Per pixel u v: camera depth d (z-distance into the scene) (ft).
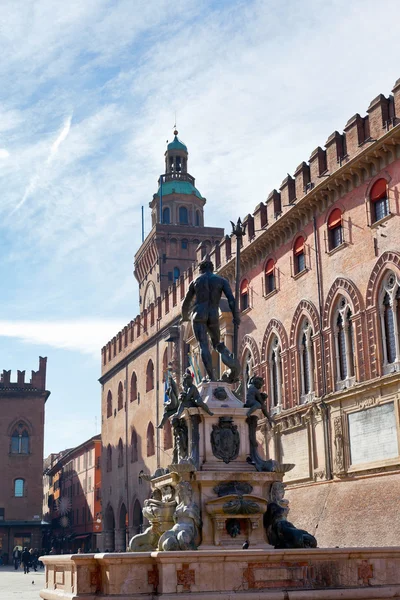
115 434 254.06
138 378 231.91
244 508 54.75
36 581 157.99
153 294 256.52
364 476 114.11
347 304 124.06
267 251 152.25
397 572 48.14
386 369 113.50
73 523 369.91
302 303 136.98
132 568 45.29
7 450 304.91
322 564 46.68
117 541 240.94
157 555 44.29
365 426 115.75
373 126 118.83
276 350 147.33
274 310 147.64
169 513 58.70
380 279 115.65
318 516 120.98
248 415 58.65
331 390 125.18
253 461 58.03
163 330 208.54
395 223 112.98
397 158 113.50
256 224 156.87
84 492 348.59
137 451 228.63
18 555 268.00
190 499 55.47
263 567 45.65
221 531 54.60
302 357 138.21
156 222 276.82
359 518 110.83
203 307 63.57
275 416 141.69
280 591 44.91
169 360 202.59
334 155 128.77
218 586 44.73
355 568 47.29
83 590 46.80
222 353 63.16
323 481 124.47
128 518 232.12
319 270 132.46
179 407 59.21
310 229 136.36
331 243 130.41
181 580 44.27
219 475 55.67
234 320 63.98
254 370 153.89
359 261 120.98
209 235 255.29
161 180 280.31
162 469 63.77
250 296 157.99
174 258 251.39
